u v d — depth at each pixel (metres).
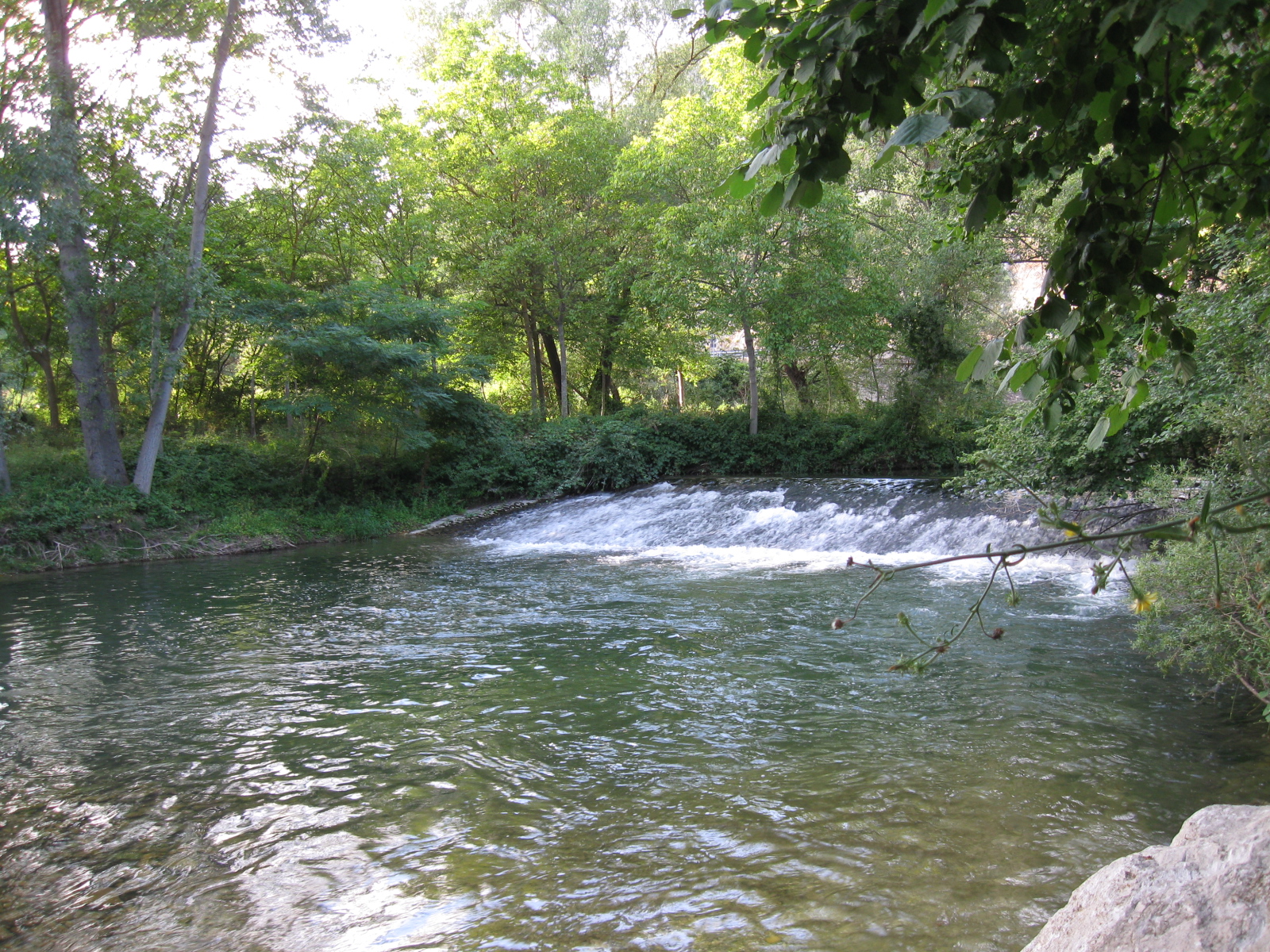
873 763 5.77
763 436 27.30
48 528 17.33
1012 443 12.23
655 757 6.07
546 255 28.12
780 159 2.25
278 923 4.02
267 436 26.20
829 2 2.08
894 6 2.03
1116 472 11.48
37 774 6.03
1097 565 2.08
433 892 4.25
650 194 27.77
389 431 23.09
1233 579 5.79
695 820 4.98
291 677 8.48
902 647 8.92
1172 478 7.18
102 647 9.91
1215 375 8.18
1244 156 2.93
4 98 18.34
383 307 23.30
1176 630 6.91
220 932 3.95
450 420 25.30
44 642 10.24
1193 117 3.17
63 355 25.31
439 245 29.58
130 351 19.89
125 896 4.32
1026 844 4.50
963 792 5.23
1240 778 5.27
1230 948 2.01
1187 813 4.81
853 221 25.91
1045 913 3.79
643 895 4.13
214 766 6.12
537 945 3.72
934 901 3.94
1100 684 7.38
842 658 8.59
